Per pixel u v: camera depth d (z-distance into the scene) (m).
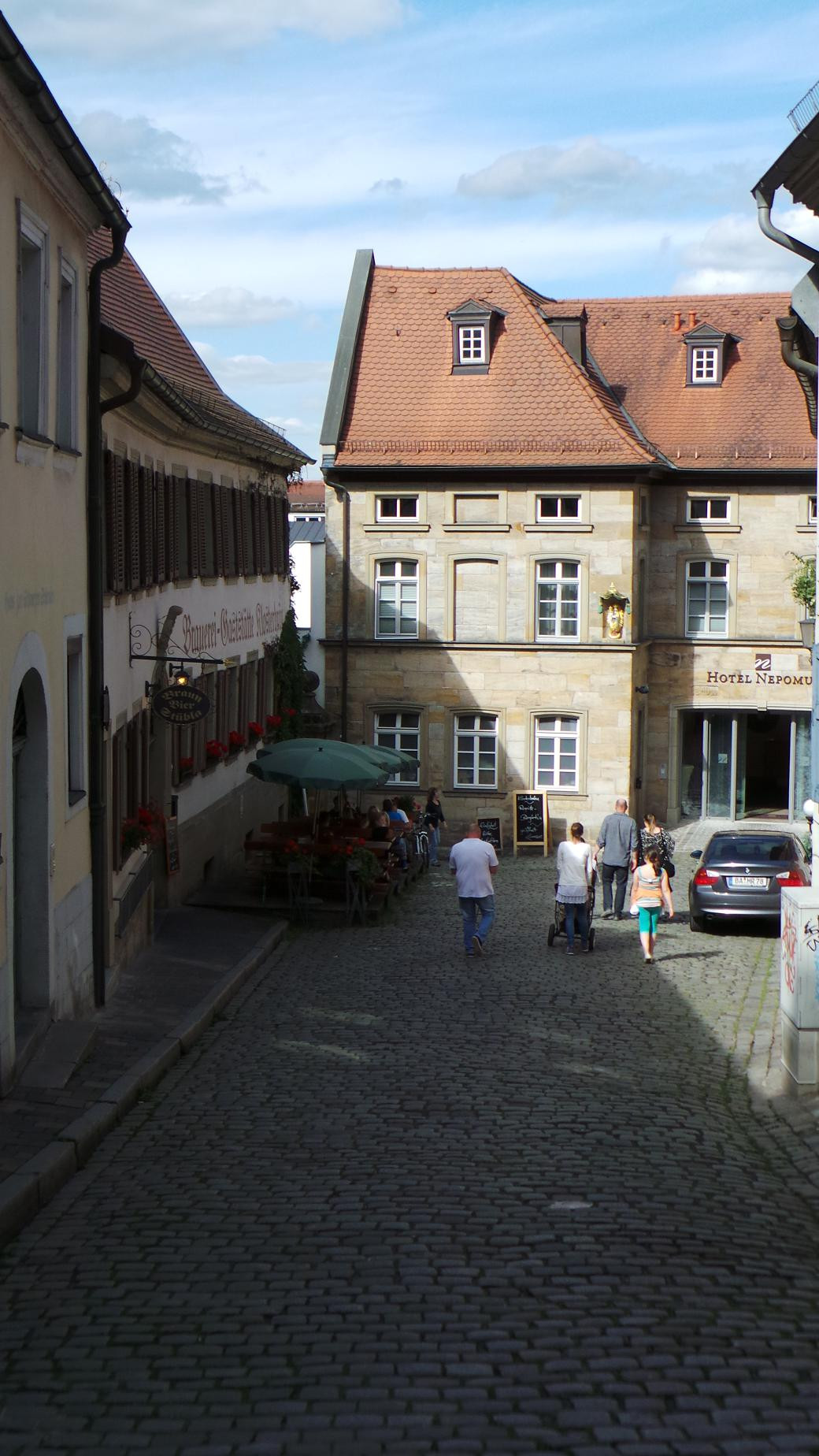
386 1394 6.63
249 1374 6.89
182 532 25.17
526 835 38.94
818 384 19.48
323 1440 6.16
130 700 20.20
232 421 28.08
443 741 40.12
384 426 40.31
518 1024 17.23
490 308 40.75
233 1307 7.81
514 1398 6.56
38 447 13.91
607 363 44.25
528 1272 8.34
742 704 41.91
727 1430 6.22
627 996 19.36
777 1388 6.67
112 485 18.16
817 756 17.41
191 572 25.62
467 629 40.03
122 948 19.02
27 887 14.41
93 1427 6.35
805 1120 13.05
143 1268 8.54
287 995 18.98
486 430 39.84
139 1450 6.12
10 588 12.74
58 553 15.05
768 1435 6.18
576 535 39.28
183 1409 6.51
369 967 21.34
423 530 39.91
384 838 28.67
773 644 41.47
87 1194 10.27
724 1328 7.42
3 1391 6.76
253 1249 8.85
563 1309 7.70
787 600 41.47
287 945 23.19
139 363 17.19
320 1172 10.77
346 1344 7.23
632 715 39.53
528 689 39.69
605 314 45.41
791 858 24.97
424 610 40.09
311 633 54.44
